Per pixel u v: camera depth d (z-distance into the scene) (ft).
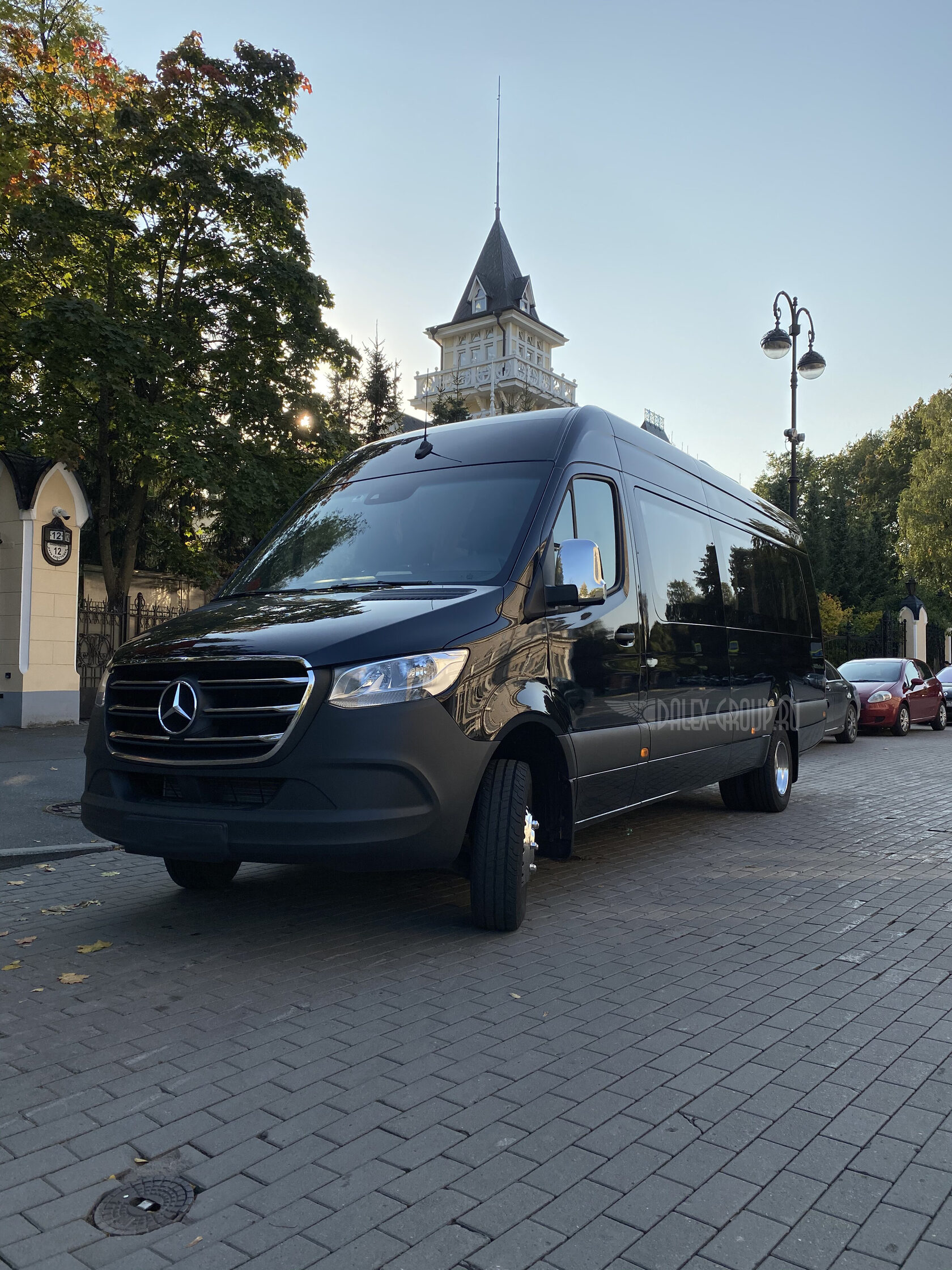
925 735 60.39
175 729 13.23
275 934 15.01
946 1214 7.56
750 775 26.78
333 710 12.58
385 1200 7.72
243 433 63.36
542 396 226.38
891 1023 11.50
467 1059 10.41
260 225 61.57
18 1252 7.07
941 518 163.84
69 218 55.52
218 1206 7.66
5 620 46.50
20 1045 10.82
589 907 16.85
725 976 13.15
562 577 15.34
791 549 30.94
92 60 60.80
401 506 17.37
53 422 60.29
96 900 17.31
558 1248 7.11
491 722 13.99
